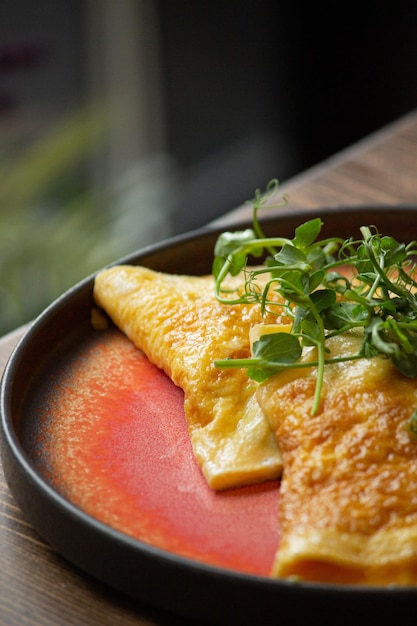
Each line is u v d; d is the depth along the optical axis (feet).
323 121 4.95
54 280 3.56
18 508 1.91
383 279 1.94
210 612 1.66
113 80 4.87
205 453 1.90
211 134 5.06
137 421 2.04
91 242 3.67
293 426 1.84
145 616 1.73
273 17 4.65
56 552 1.83
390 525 1.70
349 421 1.82
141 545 1.69
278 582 1.62
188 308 2.13
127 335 2.21
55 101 4.67
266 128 5.07
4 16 4.45
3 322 3.56
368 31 4.50
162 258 2.38
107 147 4.91
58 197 4.22
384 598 1.59
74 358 2.20
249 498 1.86
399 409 1.82
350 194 2.76
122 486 1.89
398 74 4.58
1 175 3.80
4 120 4.53
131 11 4.71
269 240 2.06
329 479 1.76
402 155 2.93
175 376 2.04
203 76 4.92
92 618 1.73
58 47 4.64
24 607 1.75
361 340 1.94
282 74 4.84
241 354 2.01
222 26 4.74
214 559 1.76
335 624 1.62
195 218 5.11
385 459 1.77
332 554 1.66
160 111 5.00
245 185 5.19
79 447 1.98
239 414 1.95
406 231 2.45
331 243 2.32
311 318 1.94
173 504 1.86
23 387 2.09
